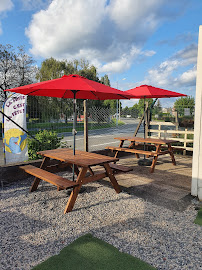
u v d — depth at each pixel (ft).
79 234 8.27
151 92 17.79
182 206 10.90
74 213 10.11
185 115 25.99
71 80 10.32
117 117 28.76
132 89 19.92
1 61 67.72
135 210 10.39
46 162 13.82
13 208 10.68
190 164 20.45
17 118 16.71
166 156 24.34
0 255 7.04
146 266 6.45
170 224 9.04
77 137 46.09
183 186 14.02
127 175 16.60
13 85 69.97
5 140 16.33
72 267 6.39
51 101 19.65
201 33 11.23
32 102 18.19
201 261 6.74
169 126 27.20
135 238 7.97
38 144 18.81
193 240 7.89
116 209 10.51
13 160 16.69
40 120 18.92
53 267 6.39
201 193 11.60
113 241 7.77
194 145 11.93
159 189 13.41
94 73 105.50
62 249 7.29
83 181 10.71
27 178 15.61
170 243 7.68
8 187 13.83
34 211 10.34
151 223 9.12
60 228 8.74
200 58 11.37
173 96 19.84
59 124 20.45
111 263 6.57
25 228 8.76
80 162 10.85
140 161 20.29
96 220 9.41
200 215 9.88
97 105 101.35
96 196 12.19
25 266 6.49
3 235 8.24
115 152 23.24
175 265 6.54
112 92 10.18
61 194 12.55
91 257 6.86
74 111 12.60
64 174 16.79
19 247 7.47
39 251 7.23
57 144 20.49
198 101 11.56
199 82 11.45
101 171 17.56
